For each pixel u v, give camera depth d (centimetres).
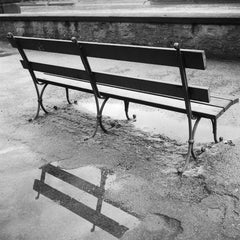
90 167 409
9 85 771
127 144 457
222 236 291
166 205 333
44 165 422
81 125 529
